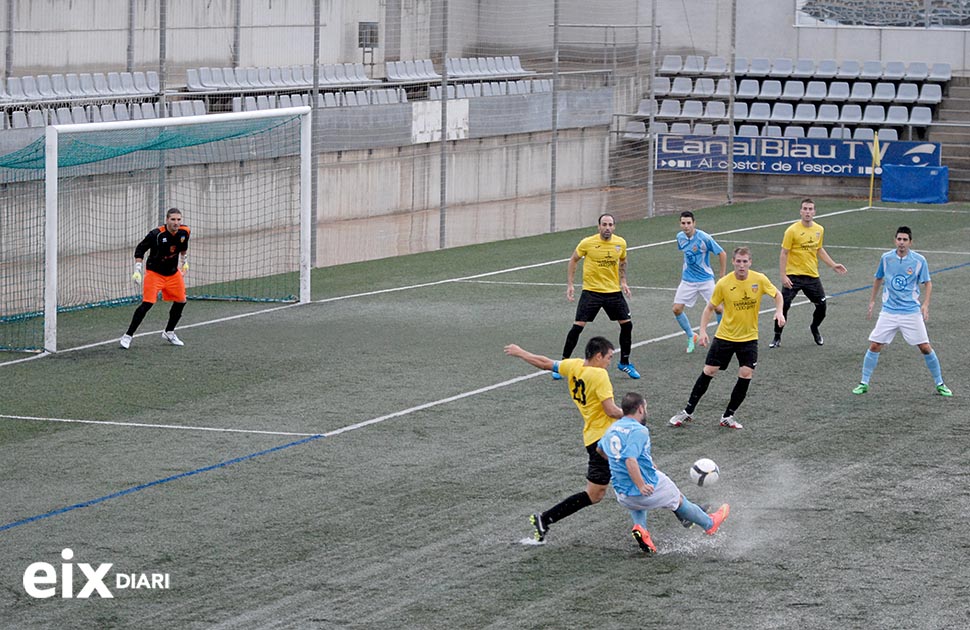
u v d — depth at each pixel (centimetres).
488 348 3997
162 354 3947
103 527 2398
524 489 2622
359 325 4378
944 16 8875
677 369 3716
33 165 4316
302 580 2134
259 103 6706
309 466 2781
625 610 2009
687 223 3869
